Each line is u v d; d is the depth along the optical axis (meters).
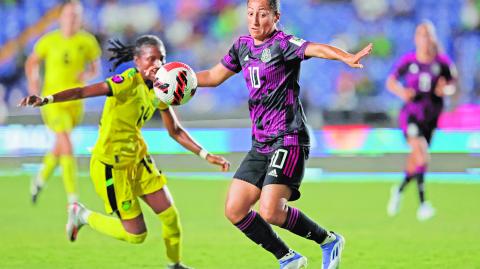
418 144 36.78
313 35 71.50
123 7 72.12
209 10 72.12
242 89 67.00
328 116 62.19
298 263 20.00
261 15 19.17
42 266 23.84
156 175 21.61
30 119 57.25
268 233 19.70
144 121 21.53
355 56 17.56
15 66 67.94
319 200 40.88
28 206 38.38
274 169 19.02
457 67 67.56
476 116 56.09
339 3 71.75
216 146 55.12
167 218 21.53
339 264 22.61
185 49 71.19
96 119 60.03
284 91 19.30
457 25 69.19
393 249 27.08
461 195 43.41
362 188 46.31
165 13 72.38
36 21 69.88
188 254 26.06
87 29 71.19
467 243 28.42
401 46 69.44
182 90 20.03
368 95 65.88
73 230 23.66
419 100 37.78
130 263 24.41
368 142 54.62
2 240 28.86
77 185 46.56
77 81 42.66
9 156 55.00
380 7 70.81
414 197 42.81
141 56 20.69
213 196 42.00
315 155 54.81
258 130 19.81
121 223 21.80
